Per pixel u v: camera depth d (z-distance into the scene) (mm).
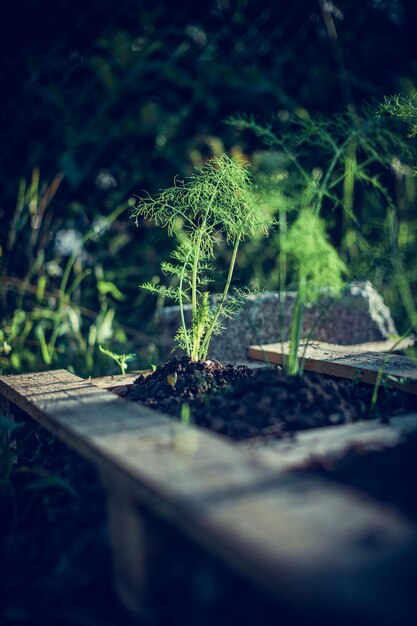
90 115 4137
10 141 3957
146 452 1280
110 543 1474
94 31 4039
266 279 4004
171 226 2344
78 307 3762
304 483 1098
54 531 1628
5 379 2184
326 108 4402
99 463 1333
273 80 4336
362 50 4453
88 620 1321
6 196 3953
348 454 1400
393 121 2514
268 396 1699
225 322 2867
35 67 3932
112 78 4105
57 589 1438
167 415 1659
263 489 1074
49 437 2082
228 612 1249
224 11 4266
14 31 3881
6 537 1681
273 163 3734
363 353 2430
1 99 3912
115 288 3809
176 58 4191
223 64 4219
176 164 4266
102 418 1568
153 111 4219
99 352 3582
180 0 4180
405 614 737
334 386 1848
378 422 1628
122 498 1279
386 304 3703
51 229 4016
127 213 4203
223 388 1921
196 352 2211
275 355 2641
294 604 821
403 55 4461
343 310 3117
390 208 3740
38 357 3508
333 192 4141
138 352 3699
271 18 4332
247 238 4051
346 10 4410
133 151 4254
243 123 2461
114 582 1403
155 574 1250
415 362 2221
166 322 3051
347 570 824
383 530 926
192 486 1089
